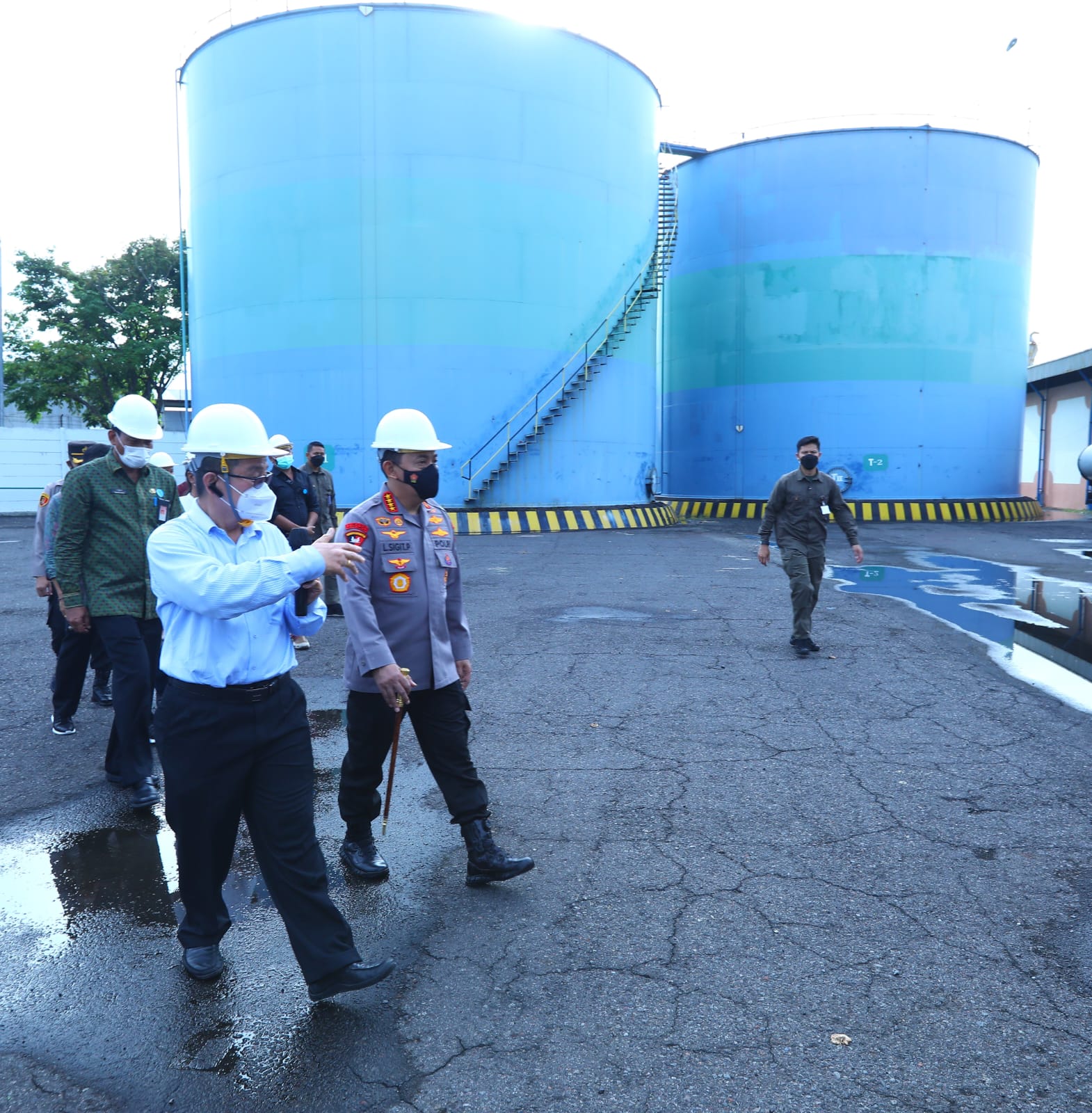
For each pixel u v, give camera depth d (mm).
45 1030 2838
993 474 26984
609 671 7336
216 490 2877
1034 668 7473
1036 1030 2773
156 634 4945
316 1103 2486
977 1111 2430
